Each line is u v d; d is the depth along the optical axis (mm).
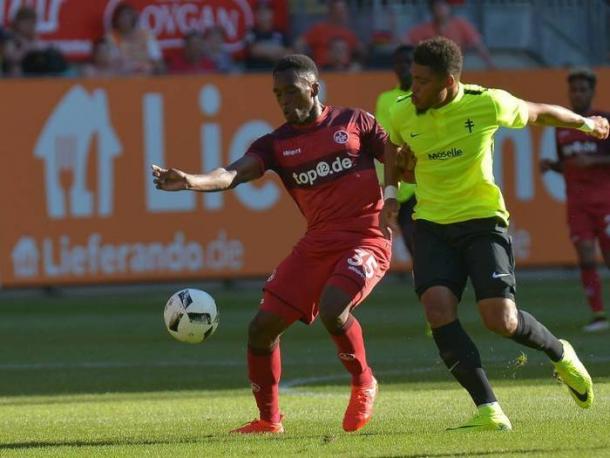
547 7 79438
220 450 23828
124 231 69500
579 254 50250
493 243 24812
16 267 68562
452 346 24766
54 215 69000
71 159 69125
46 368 43062
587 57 79375
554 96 72000
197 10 78750
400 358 43188
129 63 75812
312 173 26688
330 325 25625
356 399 26125
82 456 23688
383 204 26281
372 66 77250
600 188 49875
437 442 23766
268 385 26688
